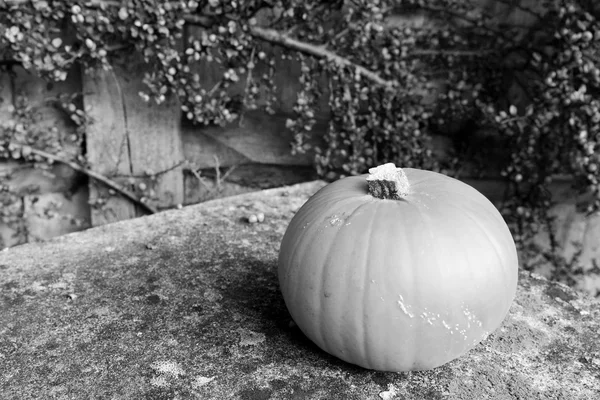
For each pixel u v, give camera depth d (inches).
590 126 42.1
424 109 46.9
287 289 22.7
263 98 47.8
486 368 23.2
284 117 48.8
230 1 41.1
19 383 21.7
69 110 44.8
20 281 28.4
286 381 22.1
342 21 44.4
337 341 21.7
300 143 46.1
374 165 47.3
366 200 22.9
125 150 46.8
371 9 42.3
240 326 25.4
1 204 44.9
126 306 26.6
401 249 20.8
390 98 45.3
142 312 26.2
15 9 37.9
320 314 21.6
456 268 20.6
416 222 21.4
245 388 21.7
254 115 48.4
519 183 49.0
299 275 22.1
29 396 21.1
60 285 28.1
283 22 43.6
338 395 21.5
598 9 41.2
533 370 23.1
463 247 21.1
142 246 32.3
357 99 44.8
